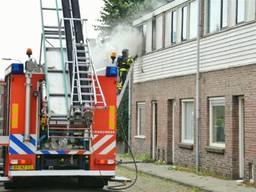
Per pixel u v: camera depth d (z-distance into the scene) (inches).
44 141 517.7
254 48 617.9
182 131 813.9
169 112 858.8
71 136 517.3
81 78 508.7
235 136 658.8
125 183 600.7
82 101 502.3
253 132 612.1
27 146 514.3
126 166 823.7
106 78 531.5
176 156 824.3
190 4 797.9
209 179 649.6
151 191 559.2
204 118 733.9
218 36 703.1
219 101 702.5
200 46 749.9
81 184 560.4
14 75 513.7
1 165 539.2
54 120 502.0
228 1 684.7
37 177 526.3
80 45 525.7
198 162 742.5
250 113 619.8
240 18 658.8
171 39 861.8
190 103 792.9
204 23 746.2
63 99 506.0
